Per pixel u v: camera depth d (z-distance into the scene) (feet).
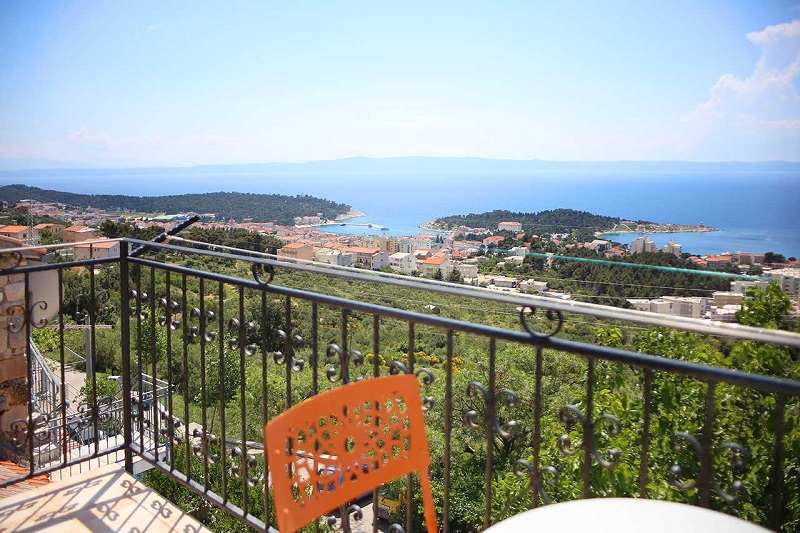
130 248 8.65
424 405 5.45
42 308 8.45
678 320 4.02
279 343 6.77
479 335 5.12
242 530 31.42
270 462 3.34
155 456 8.64
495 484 36.09
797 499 12.14
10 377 23.75
